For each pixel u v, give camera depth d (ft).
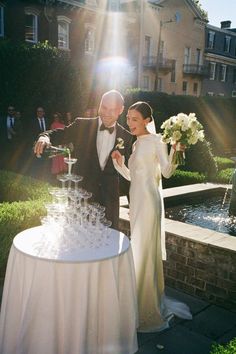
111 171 11.71
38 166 34.63
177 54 108.17
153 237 10.23
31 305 7.36
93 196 11.68
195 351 9.67
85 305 7.36
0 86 41.42
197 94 119.34
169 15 101.65
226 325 10.97
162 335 10.30
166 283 13.60
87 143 11.76
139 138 10.55
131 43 91.56
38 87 42.55
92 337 7.63
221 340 10.21
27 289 7.54
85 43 75.25
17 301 7.93
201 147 28.04
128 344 8.34
